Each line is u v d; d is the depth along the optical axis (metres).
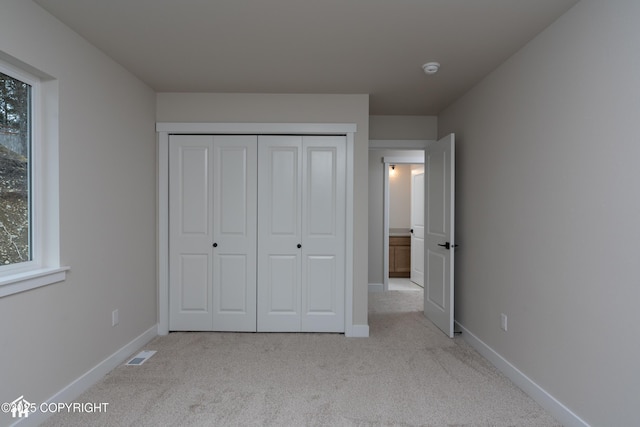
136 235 2.85
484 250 2.82
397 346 2.98
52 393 1.93
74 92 2.11
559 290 1.93
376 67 2.62
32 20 1.78
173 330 3.28
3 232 1.77
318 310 3.29
